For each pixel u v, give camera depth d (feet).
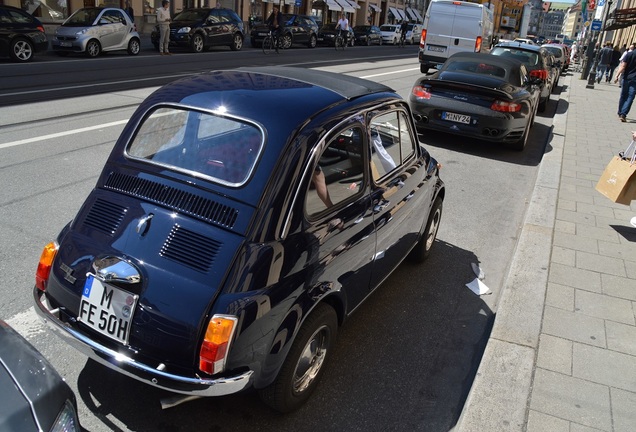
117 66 51.34
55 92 35.47
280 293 8.28
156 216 8.74
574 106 52.54
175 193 8.89
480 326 13.51
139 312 8.18
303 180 8.80
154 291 8.14
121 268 8.35
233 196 8.52
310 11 155.43
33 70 45.37
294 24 92.48
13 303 12.32
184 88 10.46
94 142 24.62
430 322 13.46
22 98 32.76
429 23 65.05
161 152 9.58
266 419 9.70
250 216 8.30
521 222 20.75
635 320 13.39
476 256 17.44
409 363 11.82
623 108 44.14
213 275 8.02
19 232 15.67
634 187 18.33
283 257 8.38
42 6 77.25
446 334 13.04
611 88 73.46
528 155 31.12
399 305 14.08
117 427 9.20
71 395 6.94
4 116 28.09
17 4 73.36
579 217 20.39
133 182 9.36
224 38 75.92
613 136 37.09
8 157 21.76
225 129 9.28
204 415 9.64
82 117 29.07
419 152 14.55
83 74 44.45
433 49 65.41
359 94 11.30
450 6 63.77
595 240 18.21
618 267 16.24
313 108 9.72
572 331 12.72
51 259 9.39
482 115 28.78
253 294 7.96
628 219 20.47
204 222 8.47
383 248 11.75
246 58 68.08
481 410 9.95
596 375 11.18
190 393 7.87
